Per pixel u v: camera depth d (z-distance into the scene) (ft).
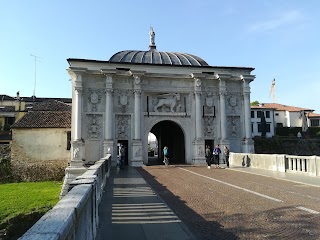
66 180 92.84
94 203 25.62
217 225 28.53
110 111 104.68
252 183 56.70
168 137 147.84
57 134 122.31
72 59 104.27
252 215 32.17
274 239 24.22
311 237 24.52
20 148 120.16
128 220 30.27
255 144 142.41
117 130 107.04
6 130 187.62
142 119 109.19
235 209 35.12
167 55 127.85
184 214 33.01
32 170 118.93
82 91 103.71
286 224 28.50
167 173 78.95
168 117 112.57
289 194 44.27
